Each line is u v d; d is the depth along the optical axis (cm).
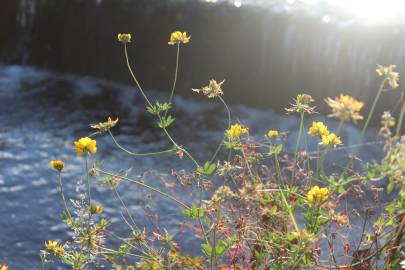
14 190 521
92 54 782
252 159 302
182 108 709
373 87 677
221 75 733
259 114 706
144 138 631
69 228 477
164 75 752
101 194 513
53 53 804
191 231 448
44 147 598
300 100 282
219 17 726
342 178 282
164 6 747
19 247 452
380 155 611
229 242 271
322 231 270
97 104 708
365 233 319
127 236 457
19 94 720
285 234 278
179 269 288
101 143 611
